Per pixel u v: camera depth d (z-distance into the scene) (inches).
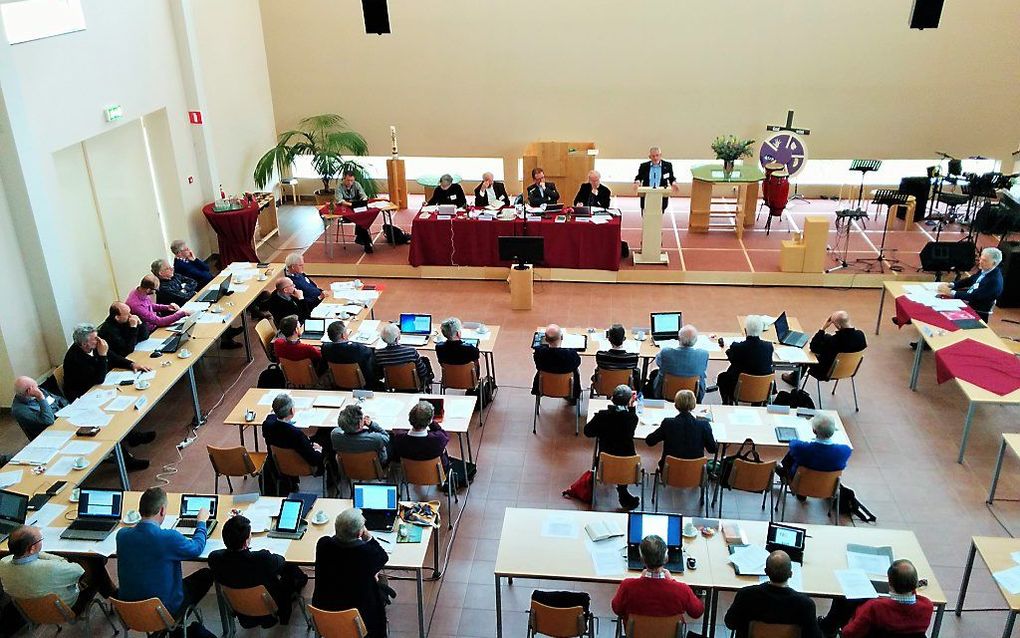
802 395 306.2
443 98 556.4
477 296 442.0
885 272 441.7
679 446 253.9
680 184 577.6
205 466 303.1
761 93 533.0
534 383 316.5
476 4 528.1
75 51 365.1
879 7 503.2
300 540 220.2
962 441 294.8
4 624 225.5
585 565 207.5
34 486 241.9
